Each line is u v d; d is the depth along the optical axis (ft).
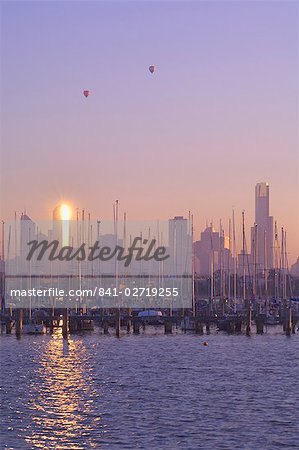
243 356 394.32
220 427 218.59
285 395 269.64
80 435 209.97
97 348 434.71
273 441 204.64
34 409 244.01
